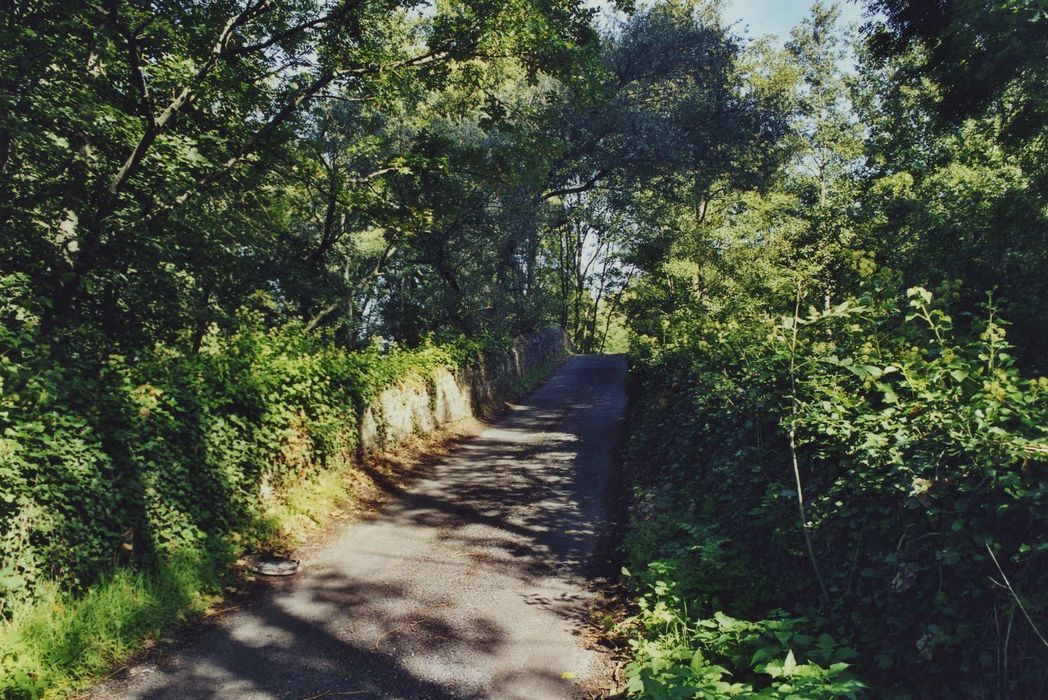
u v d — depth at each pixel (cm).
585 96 1474
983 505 317
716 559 542
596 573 676
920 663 337
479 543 776
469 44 1260
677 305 2103
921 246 1149
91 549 528
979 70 1034
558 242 4803
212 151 1198
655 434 1110
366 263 2566
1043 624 291
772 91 3256
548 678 462
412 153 1577
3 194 959
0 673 413
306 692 439
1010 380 368
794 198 2700
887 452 381
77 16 937
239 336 906
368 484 1029
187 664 477
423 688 446
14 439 478
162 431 627
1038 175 1088
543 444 1466
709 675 353
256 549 710
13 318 785
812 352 517
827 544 442
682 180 2836
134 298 1079
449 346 1864
